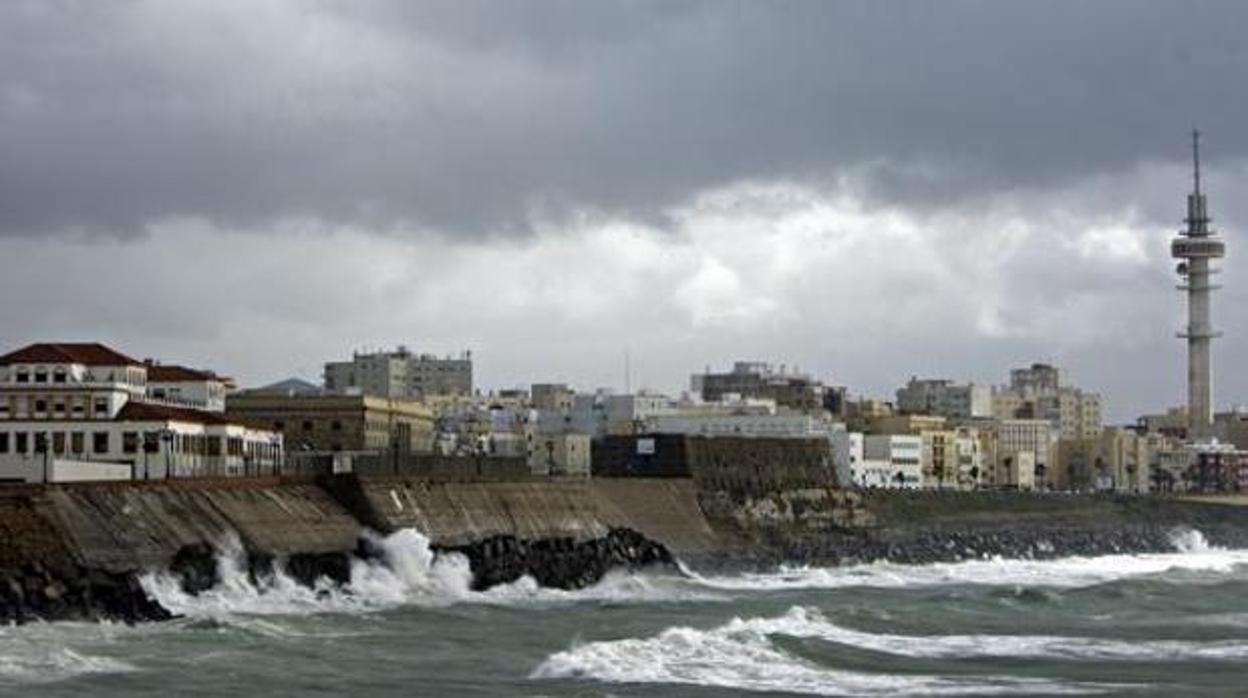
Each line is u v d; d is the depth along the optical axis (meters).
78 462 187.88
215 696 108.94
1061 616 176.25
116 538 153.62
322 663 125.19
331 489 192.00
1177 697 118.06
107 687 110.00
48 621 137.25
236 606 156.75
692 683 119.38
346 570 178.38
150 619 143.25
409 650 134.75
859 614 164.88
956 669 131.38
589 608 178.75
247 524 172.62
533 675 121.69
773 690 117.81
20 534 143.50
